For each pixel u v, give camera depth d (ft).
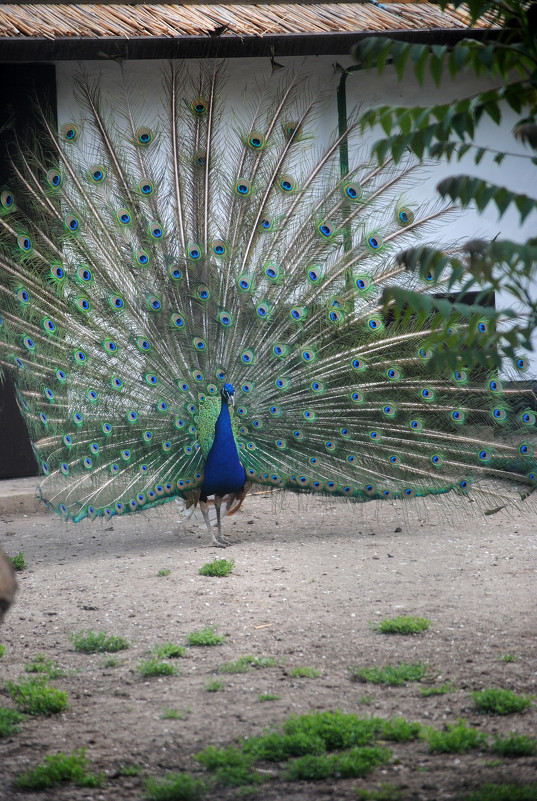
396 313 14.93
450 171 48.52
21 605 26.84
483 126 48.96
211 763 16.14
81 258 33.78
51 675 20.94
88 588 28.45
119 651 22.67
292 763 16.17
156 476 33.35
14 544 35.53
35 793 15.42
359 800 14.71
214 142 37.17
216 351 34.32
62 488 33.24
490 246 12.92
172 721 18.21
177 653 22.13
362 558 31.65
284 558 31.78
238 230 34.91
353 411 34.81
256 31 42.32
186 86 43.75
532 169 49.60
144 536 36.60
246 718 18.24
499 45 13.56
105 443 33.14
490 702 18.35
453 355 14.73
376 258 34.65
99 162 36.83
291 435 34.55
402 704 18.81
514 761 15.97
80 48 40.27
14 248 33.42
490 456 34.68
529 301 14.29
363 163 35.12
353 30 43.50
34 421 32.91
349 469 34.94
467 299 47.34
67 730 17.98
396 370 34.71
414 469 34.88
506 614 24.67
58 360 33.24
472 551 32.53
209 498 40.75
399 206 34.65
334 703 18.98
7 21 41.01
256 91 45.62
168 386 33.88
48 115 43.14
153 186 34.58
